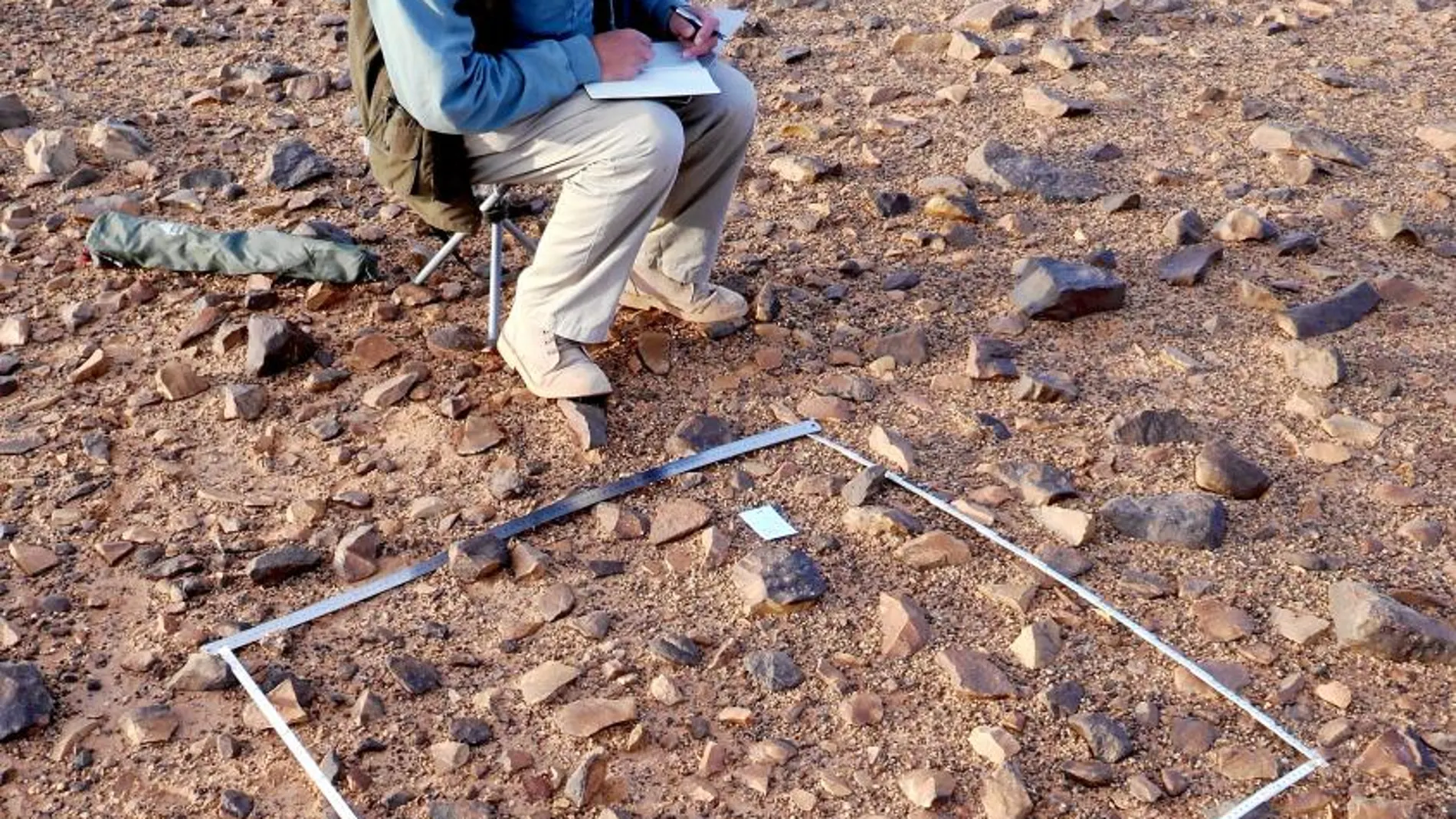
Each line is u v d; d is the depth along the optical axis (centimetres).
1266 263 360
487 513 285
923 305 345
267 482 294
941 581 270
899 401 315
